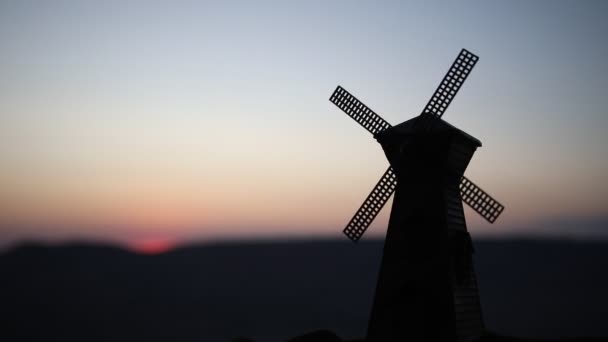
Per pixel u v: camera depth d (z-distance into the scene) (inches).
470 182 924.0
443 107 952.9
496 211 902.4
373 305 847.7
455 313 804.6
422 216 847.7
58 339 3383.4
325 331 1047.6
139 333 3540.8
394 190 884.6
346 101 1021.2
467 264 864.3
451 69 969.5
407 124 895.7
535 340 927.7
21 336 3526.1
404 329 820.6
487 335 890.1
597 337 993.5
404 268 840.3
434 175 856.9
